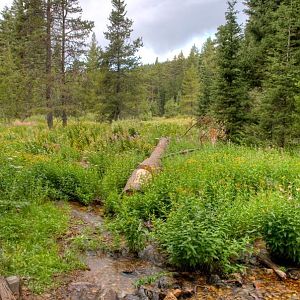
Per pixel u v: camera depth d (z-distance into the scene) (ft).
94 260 22.50
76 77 96.48
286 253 21.75
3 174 32.32
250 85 75.66
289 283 19.79
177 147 54.85
